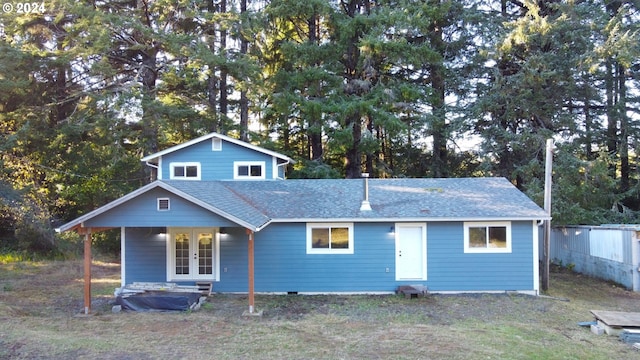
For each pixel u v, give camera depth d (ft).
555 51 79.46
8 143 64.08
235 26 77.61
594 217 73.20
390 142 99.81
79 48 66.54
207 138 61.21
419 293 47.39
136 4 79.00
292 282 50.24
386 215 49.96
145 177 78.48
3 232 80.28
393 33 81.61
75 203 81.92
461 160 93.15
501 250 50.08
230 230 50.49
